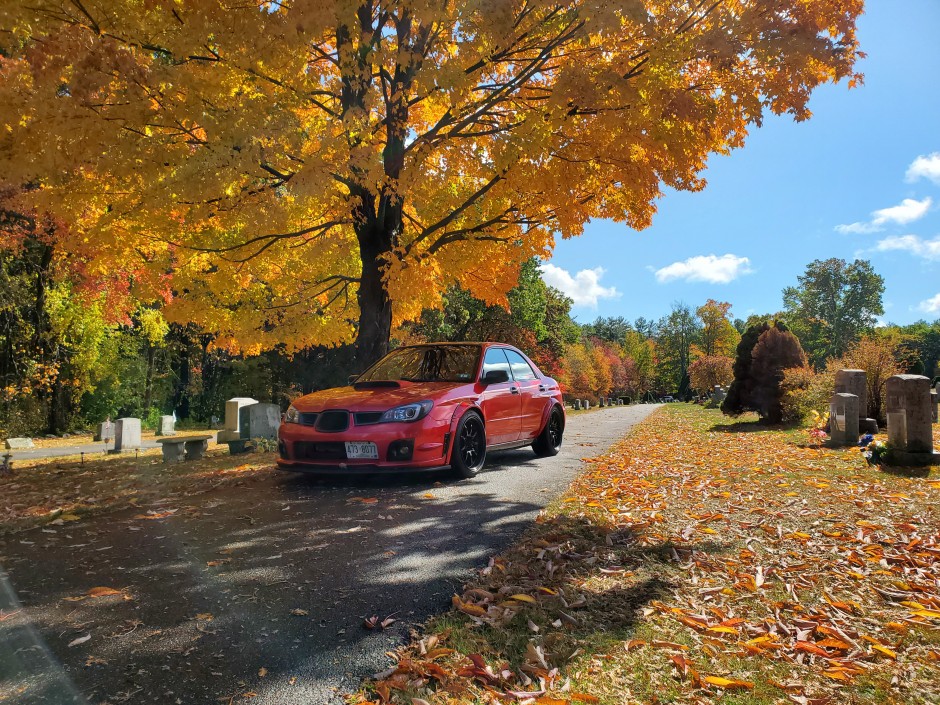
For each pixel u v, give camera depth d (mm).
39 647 2393
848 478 5938
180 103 6102
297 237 10719
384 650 2342
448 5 6691
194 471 7770
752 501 4988
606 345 103312
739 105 7328
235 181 7273
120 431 13133
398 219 9984
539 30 6820
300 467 6047
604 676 2113
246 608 2789
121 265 9727
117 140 6066
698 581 3094
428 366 7398
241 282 10258
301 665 2227
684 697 1981
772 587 3020
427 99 9375
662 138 7180
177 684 2090
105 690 2047
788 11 6559
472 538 3977
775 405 13523
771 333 14203
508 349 8086
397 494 5543
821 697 1979
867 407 10773
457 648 2332
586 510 4738
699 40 6320
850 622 2605
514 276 11297
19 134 5852
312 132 8891
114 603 2871
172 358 40500
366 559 3533
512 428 7477
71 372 28531
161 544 3951
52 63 5340
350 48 6617
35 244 21938
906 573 3189
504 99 8133
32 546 3969
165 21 6098
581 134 7992
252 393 33062
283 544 3895
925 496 4969
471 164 10078
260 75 6617
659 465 7207
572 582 3064
